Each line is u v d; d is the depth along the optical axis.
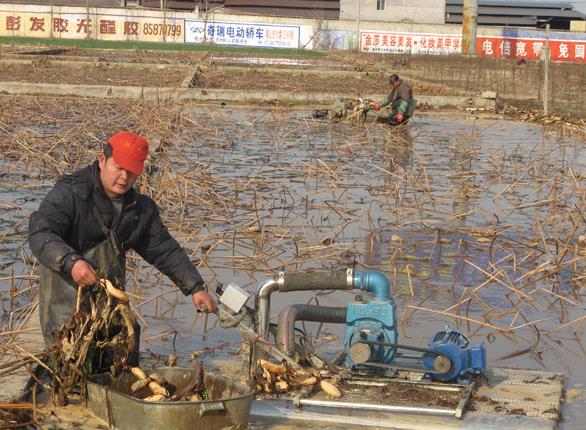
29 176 12.74
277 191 12.45
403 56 55.47
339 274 5.71
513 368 6.11
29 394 5.24
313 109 24.70
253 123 20.12
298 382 5.45
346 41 68.94
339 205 11.69
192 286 5.46
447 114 24.94
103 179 5.21
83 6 67.94
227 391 4.95
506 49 67.88
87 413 5.01
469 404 5.29
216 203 11.37
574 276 8.61
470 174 14.33
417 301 7.76
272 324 5.94
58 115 19.78
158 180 11.95
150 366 5.82
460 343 5.67
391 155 16.05
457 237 10.12
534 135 20.45
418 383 5.46
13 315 6.87
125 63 37.31
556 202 11.98
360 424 5.00
